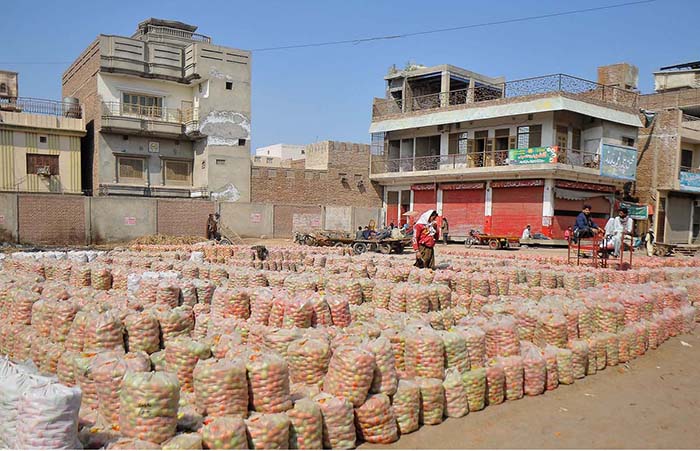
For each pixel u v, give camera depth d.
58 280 11.09
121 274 10.50
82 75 36.53
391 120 40.22
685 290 11.02
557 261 16.14
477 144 36.12
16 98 34.53
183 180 37.06
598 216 34.53
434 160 38.25
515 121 33.53
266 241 32.88
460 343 6.05
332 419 4.86
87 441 4.40
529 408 6.24
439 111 37.12
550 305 8.02
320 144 42.19
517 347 6.71
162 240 28.27
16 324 7.30
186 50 35.88
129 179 34.88
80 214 28.31
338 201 40.69
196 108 35.66
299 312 6.85
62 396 4.09
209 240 29.27
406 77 40.62
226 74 36.00
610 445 5.39
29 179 32.06
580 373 7.31
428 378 5.79
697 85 42.72
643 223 34.88
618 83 37.94
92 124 34.59
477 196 35.47
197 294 8.95
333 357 5.24
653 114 36.69
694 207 39.66
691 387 7.21
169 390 4.39
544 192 31.73
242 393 4.71
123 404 4.44
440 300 8.84
